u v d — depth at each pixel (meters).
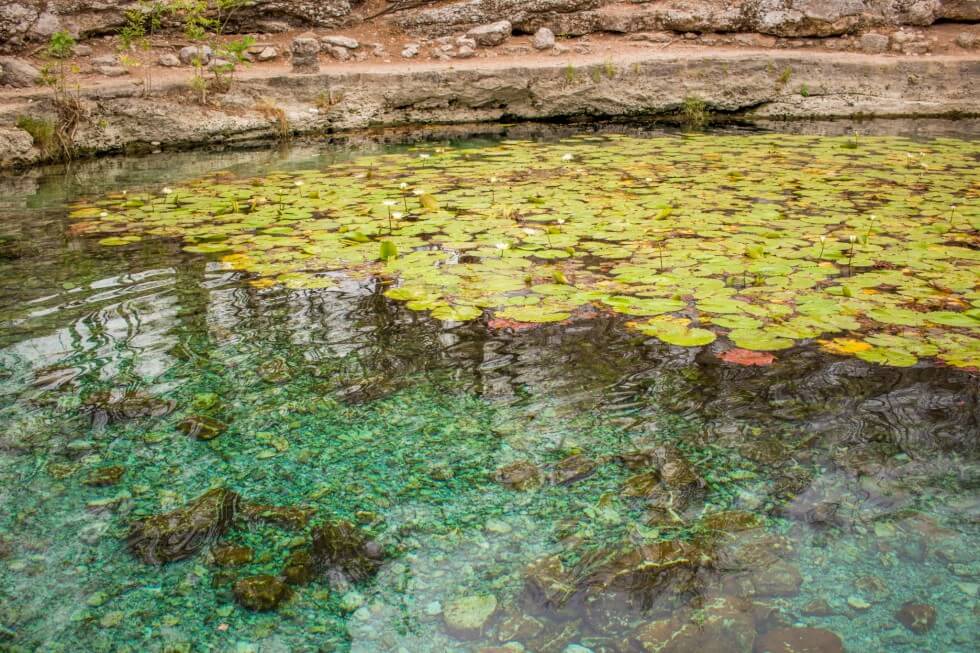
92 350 2.51
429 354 2.50
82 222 4.19
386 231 3.87
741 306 2.76
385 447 2.00
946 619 1.39
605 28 10.46
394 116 8.62
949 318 2.63
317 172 5.67
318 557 1.60
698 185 4.89
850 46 9.95
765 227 3.82
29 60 7.92
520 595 1.49
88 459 1.94
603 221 3.99
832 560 1.56
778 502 1.75
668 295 2.89
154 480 1.86
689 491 1.79
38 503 1.77
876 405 2.13
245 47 7.82
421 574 1.55
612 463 1.91
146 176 5.72
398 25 10.26
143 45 8.32
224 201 4.66
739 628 1.39
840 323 2.59
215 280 3.17
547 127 8.65
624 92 8.97
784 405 2.15
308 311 2.84
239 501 1.78
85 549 1.62
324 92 8.23
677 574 1.53
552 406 2.18
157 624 1.42
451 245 3.60
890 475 1.83
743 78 9.00
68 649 1.37
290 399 2.24
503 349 2.53
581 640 1.37
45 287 3.10
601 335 2.60
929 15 9.98
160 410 2.17
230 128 7.64
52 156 6.56
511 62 9.24
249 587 1.52
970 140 6.85
